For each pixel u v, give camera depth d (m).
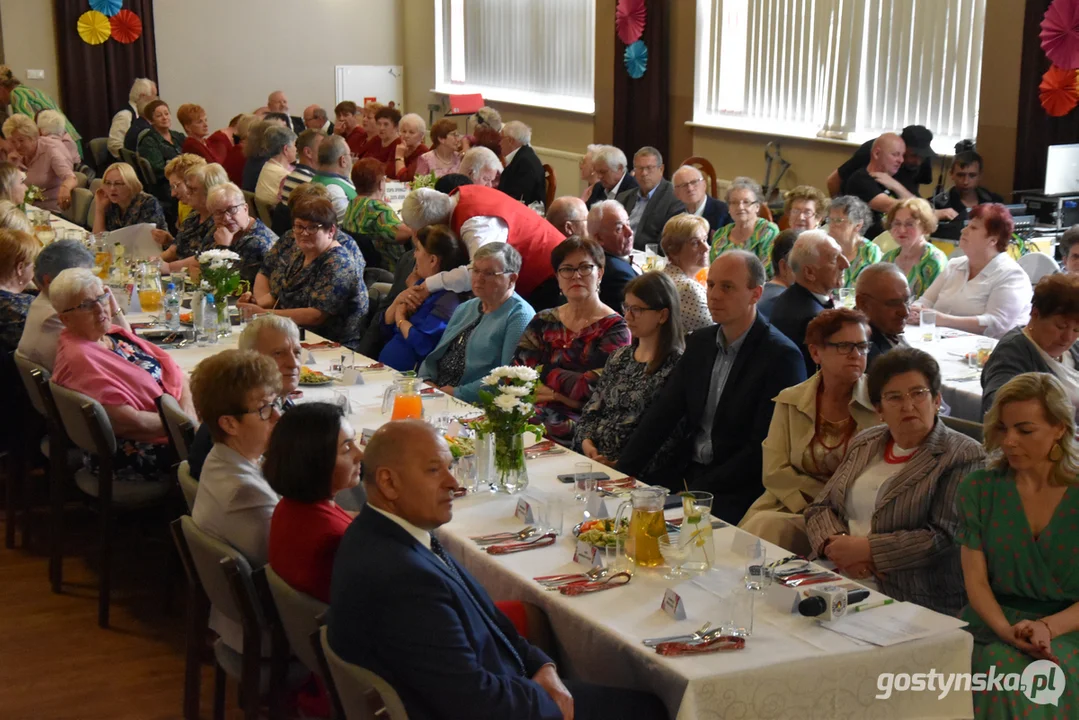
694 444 3.46
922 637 2.14
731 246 6.14
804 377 3.29
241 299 5.36
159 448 3.76
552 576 2.42
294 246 5.24
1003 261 4.98
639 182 7.25
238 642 2.60
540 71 12.16
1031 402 2.42
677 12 10.09
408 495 2.08
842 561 2.67
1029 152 7.03
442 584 2.03
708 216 6.96
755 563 2.41
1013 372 3.41
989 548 2.49
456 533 2.66
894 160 7.03
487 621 2.15
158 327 4.81
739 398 3.30
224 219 5.65
